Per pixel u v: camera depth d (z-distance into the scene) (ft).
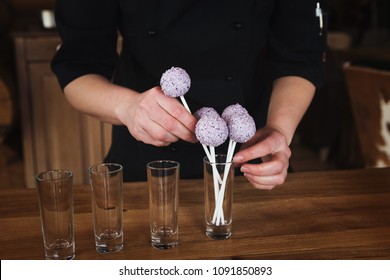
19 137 8.72
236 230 2.95
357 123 6.31
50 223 2.63
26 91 7.65
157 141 3.09
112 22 3.75
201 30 3.67
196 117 2.92
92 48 3.70
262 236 2.89
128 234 2.92
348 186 3.54
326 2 3.95
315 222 3.04
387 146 5.84
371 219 3.08
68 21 3.66
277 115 3.54
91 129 7.83
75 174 7.93
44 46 7.58
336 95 10.14
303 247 2.78
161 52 3.77
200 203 3.28
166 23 3.65
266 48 4.12
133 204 3.27
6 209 3.22
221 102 3.86
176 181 2.74
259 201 3.31
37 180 2.60
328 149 10.79
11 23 9.25
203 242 2.83
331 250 2.76
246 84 3.99
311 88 3.84
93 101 3.36
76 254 2.72
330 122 10.29
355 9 18.37
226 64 3.79
